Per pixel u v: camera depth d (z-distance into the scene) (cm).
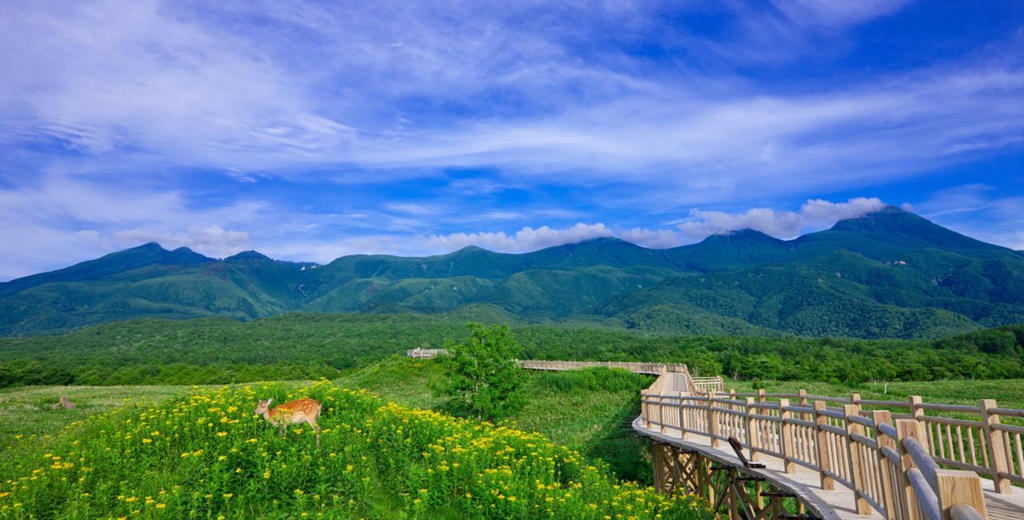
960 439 877
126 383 6272
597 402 3806
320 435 1143
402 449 1177
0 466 1005
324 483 966
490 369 3038
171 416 1207
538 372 5366
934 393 3925
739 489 1249
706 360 6688
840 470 812
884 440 579
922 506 295
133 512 820
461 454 1139
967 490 231
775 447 1146
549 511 999
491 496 1003
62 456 1041
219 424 1162
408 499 959
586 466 1390
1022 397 3484
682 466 1655
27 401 2955
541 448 1376
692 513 1234
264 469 970
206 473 958
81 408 2777
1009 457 787
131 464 989
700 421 1512
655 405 1923
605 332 14600
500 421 2998
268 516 865
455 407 3156
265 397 1410
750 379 6375
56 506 860
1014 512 701
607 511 1091
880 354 7269
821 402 886
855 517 722
